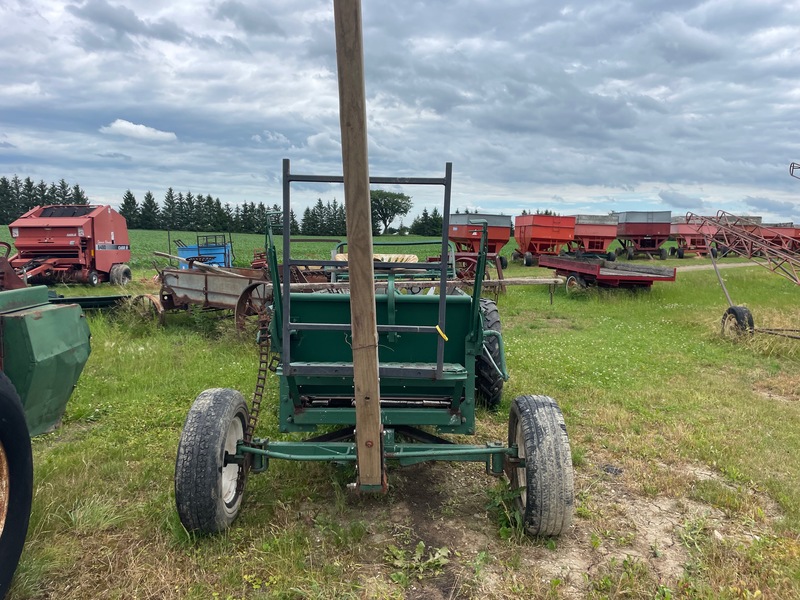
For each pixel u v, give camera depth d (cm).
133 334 955
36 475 408
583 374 736
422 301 356
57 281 1653
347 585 297
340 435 417
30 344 351
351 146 235
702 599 290
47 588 292
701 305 1369
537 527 328
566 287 1648
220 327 962
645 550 338
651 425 554
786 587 300
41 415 392
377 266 359
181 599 286
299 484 407
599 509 386
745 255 1188
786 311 1198
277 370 357
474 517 372
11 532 269
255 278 921
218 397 350
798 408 615
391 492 405
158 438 499
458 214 2378
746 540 349
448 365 359
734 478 434
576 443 507
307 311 360
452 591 296
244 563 312
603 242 2678
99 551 324
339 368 329
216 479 323
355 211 246
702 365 809
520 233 2667
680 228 3350
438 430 383
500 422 561
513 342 942
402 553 325
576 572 314
